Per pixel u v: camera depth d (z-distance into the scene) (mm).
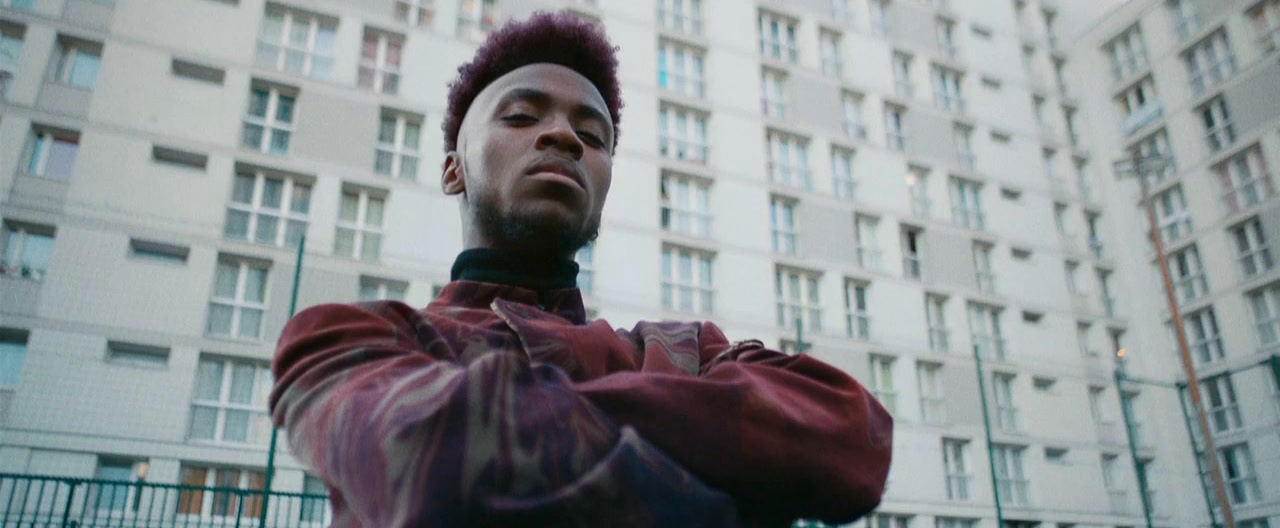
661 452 691
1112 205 27922
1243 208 24031
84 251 14453
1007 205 25984
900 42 26828
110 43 16109
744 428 742
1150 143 27391
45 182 14719
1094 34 30109
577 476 578
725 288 20281
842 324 21375
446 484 527
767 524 772
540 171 1105
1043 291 25156
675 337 1106
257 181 16500
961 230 24641
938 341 22828
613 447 626
